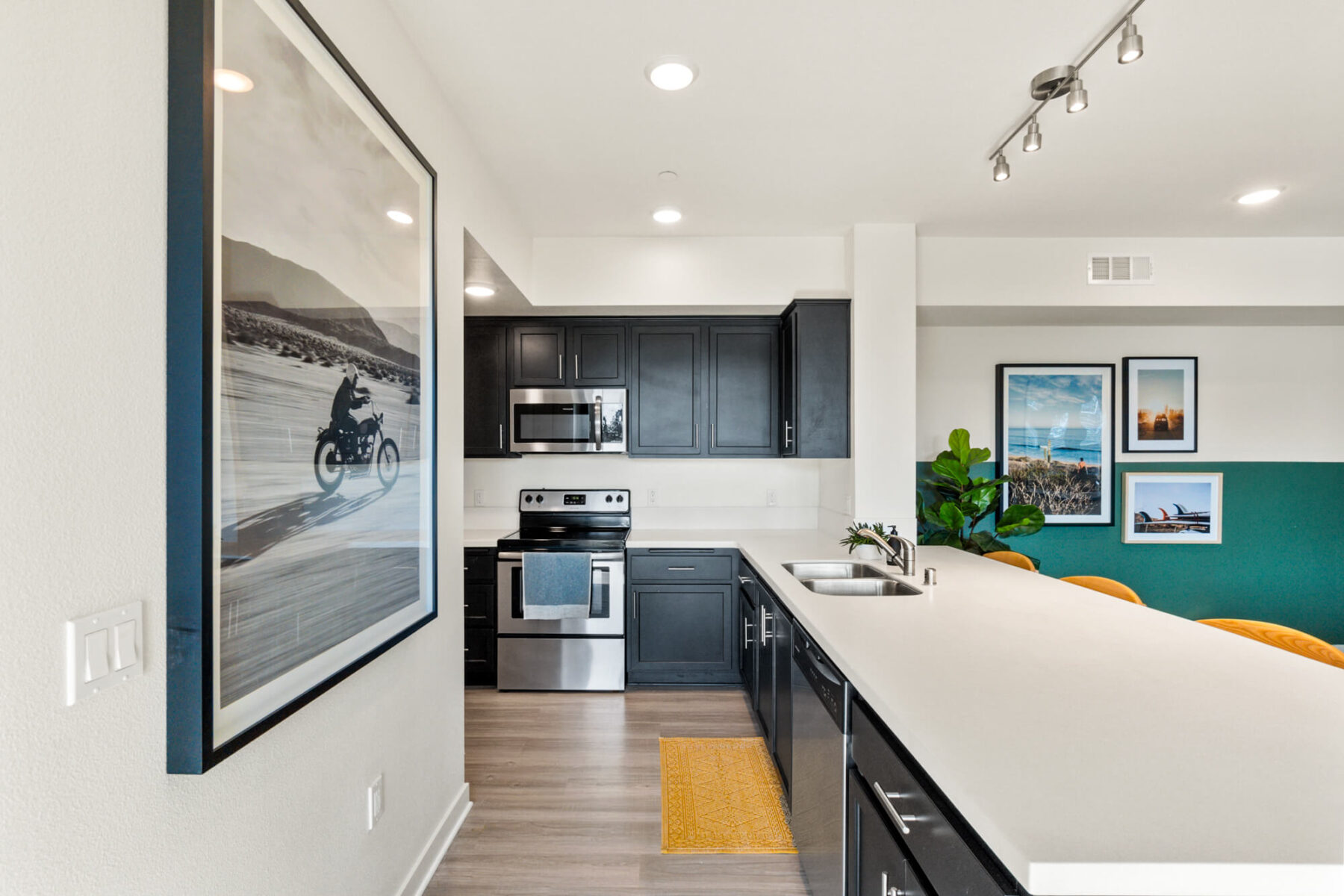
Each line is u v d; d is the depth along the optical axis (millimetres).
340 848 1394
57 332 732
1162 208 3045
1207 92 2066
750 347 3797
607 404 3775
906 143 2428
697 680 3609
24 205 694
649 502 4180
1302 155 2510
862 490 3277
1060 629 1721
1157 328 4207
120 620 812
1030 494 4195
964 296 3463
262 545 1041
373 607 1451
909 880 1120
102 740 791
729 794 2443
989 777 923
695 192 2889
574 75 1971
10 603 681
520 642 3535
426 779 1899
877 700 1249
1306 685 1306
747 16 1709
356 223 1368
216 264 922
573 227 3348
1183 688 1284
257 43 1022
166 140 888
